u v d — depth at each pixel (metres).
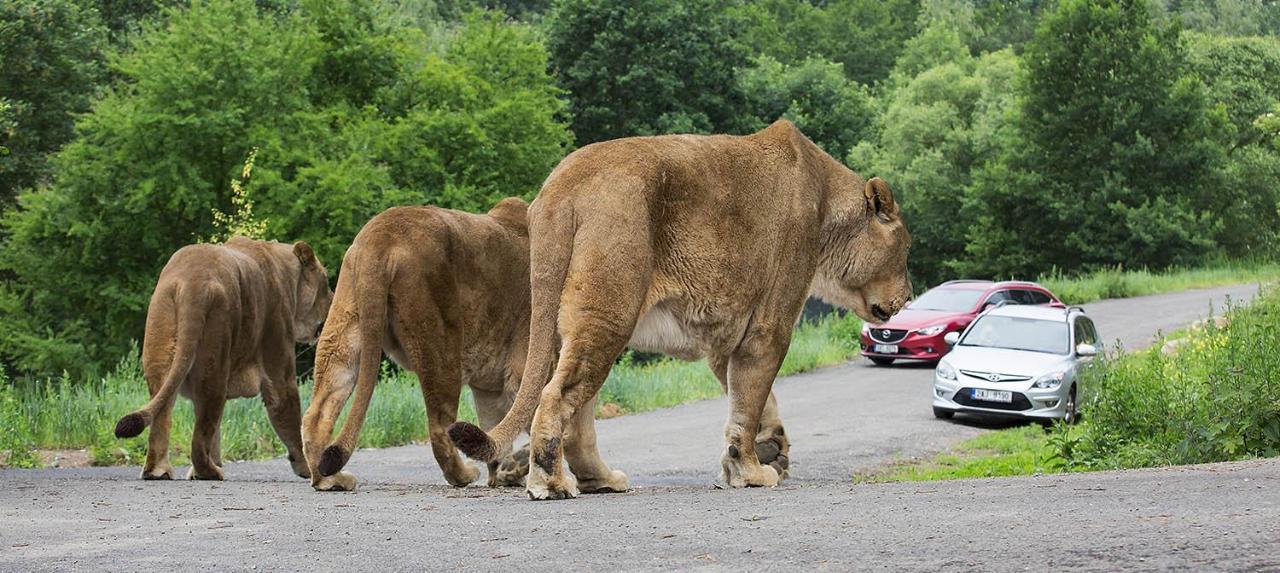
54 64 38.69
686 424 20.88
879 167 69.88
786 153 9.01
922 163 70.31
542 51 43.59
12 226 35.00
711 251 8.31
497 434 7.55
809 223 9.02
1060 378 20.64
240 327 10.68
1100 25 66.00
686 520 6.48
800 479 13.88
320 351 8.91
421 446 17.50
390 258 8.79
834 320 36.94
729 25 53.31
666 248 8.17
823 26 118.44
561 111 44.19
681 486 10.06
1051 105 66.62
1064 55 66.12
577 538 5.96
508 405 9.62
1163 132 65.62
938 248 71.69
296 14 40.34
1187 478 7.57
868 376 28.94
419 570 5.30
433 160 37.59
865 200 9.68
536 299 7.77
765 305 8.77
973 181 67.62
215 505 7.87
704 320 8.41
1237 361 12.95
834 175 9.62
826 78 60.66
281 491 8.92
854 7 121.06
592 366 7.75
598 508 7.17
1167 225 61.91
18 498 8.41
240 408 16.31
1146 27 66.44
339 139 36.16
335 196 31.98
